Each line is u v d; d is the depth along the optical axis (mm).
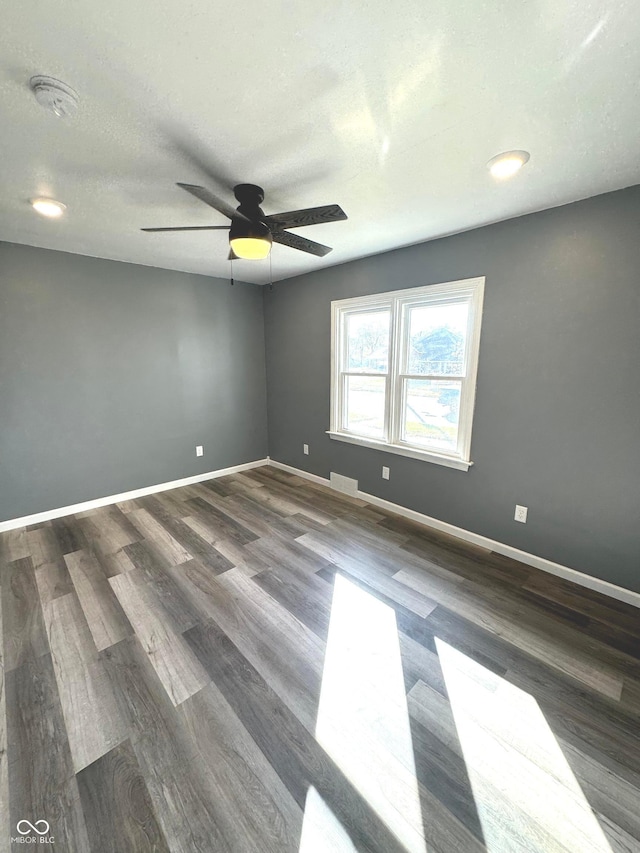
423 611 2113
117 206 2207
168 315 3924
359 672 1704
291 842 1106
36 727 1439
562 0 939
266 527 3176
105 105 1317
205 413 4383
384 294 3225
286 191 2004
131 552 2758
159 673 1693
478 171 1799
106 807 1188
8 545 2863
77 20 999
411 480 3299
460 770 1305
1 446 3059
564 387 2301
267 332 4742
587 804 1208
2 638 1900
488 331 2592
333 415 3965
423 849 1094
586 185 1936
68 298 3258
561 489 2391
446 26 1020
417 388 3176
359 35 1047
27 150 1609
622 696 1590
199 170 1781
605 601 2207
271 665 1739
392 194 2049
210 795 1224
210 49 1087
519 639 1908
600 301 2107
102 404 3570
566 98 1291
